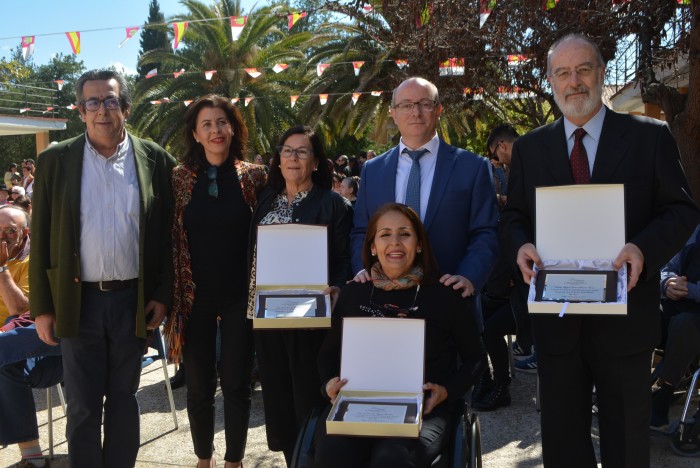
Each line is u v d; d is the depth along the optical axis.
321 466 2.45
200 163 3.48
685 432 3.66
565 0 5.73
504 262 4.28
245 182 3.47
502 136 5.60
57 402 5.15
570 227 2.52
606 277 2.41
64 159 3.23
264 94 22.33
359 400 2.52
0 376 3.74
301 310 2.93
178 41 7.49
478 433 2.73
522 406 4.58
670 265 4.11
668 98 5.54
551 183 2.76
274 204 3.39
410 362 2.54
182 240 3.40
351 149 27.67
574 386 2.75
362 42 18.09
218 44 21.98
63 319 3.15
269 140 22.33
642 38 5.62
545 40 5.95
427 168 3.14
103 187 3.24
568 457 2.78
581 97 2.63
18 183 13.84
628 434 2.66
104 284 3.23
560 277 2.45
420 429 2.41
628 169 2.63
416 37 7.24
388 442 2.43
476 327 2.82
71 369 3.26
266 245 3.09
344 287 2.97
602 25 5.52
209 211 3.39
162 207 3.42
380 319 2.57
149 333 3.41
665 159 2.60
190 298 3.38
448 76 8.07
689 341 3.62
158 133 23.06
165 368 4.55
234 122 3.53
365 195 3.26
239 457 3.55
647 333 2.62
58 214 3.19
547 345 2.76
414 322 2.55
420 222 2.85
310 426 2.67
